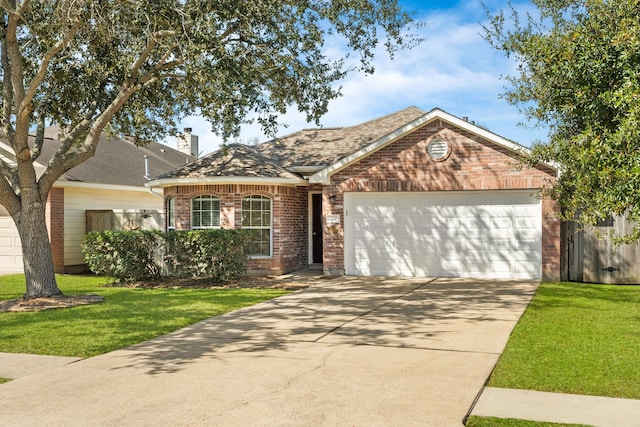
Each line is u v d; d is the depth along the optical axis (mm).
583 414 5480
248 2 11758
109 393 6312
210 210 17797
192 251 15734
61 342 8828
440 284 14742
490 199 15695
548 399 5914
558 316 10250
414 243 16391
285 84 14312
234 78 12359
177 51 13125
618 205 6312
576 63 7598
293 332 9336
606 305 11383
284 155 20094
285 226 17875
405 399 5957
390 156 16141
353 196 16875
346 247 16906
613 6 7637
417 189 15859
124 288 15445
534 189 15188
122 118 15688
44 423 5445
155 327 9906
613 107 7074
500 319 10062
